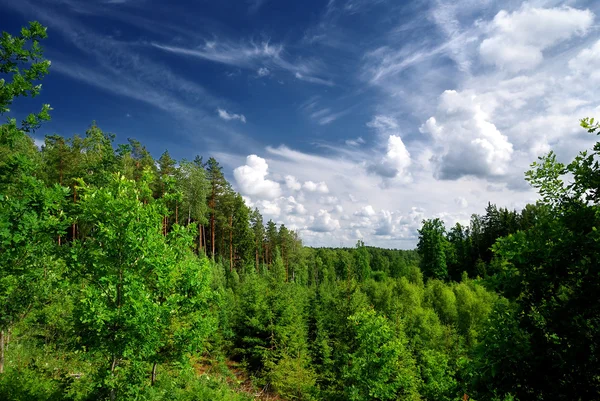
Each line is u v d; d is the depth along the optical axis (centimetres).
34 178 764
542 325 438
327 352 2511
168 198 984
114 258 813
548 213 518
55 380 1000
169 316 913
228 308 2994
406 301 3941
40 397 949
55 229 796
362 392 1673
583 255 409
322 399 2048
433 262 6041
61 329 1332
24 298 1030
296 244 8775
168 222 4469
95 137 3272
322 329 2808
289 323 2789
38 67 852
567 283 440
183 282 964
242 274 4669
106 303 821
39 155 3712
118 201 797
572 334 398
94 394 898
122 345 788
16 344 1346
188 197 4853
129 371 880
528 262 453
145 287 890
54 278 1086
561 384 406
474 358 482
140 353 824
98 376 834
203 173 5294
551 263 428
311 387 2067
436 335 3045
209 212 5562
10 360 1230
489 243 6381
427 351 2252
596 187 445
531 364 418
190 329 955
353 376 1720
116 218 814
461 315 3881
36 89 852
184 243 1025
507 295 466
